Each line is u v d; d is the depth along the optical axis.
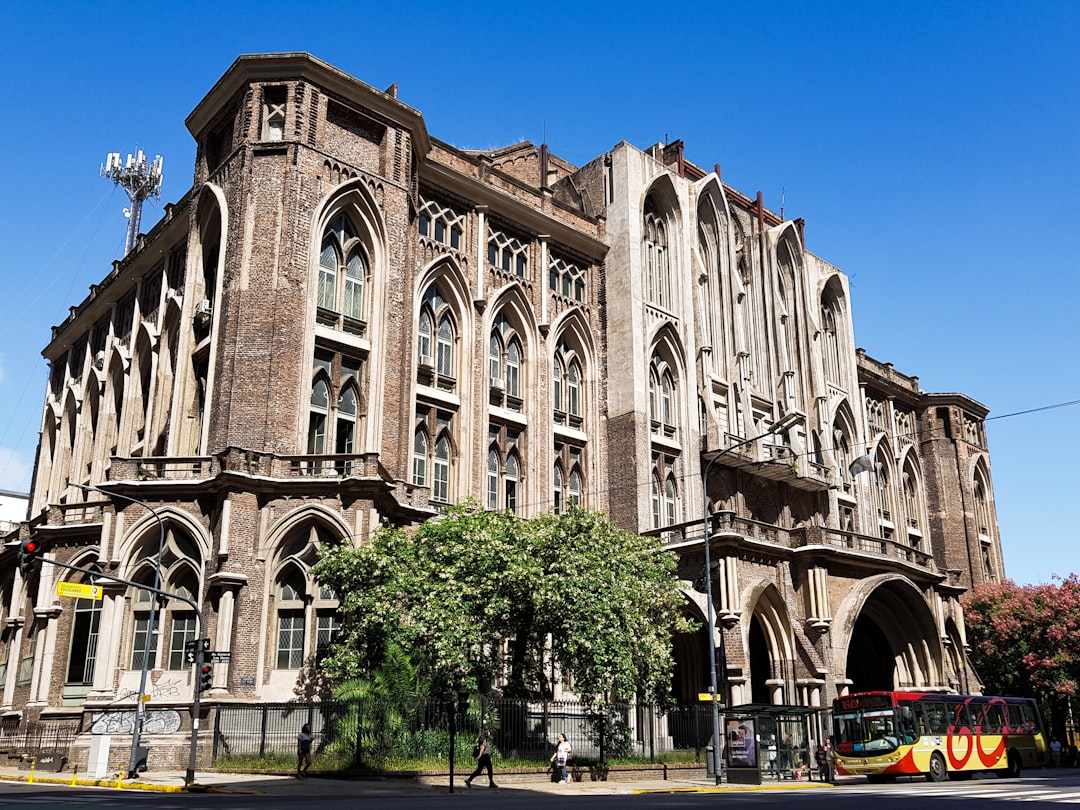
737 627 38.03
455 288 42.81
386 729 27.61
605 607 29.64
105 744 27.47
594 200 51.59
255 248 35.12
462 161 45.56
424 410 40.38
